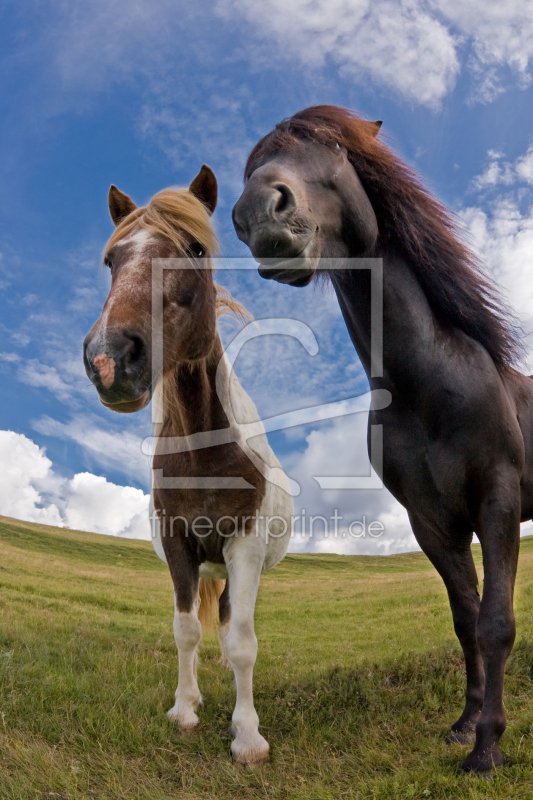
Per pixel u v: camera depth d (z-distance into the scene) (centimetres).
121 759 308
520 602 916
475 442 282
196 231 321
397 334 294
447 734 333
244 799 282
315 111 289
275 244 234
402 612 1251
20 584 1313
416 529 343
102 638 613
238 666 339
